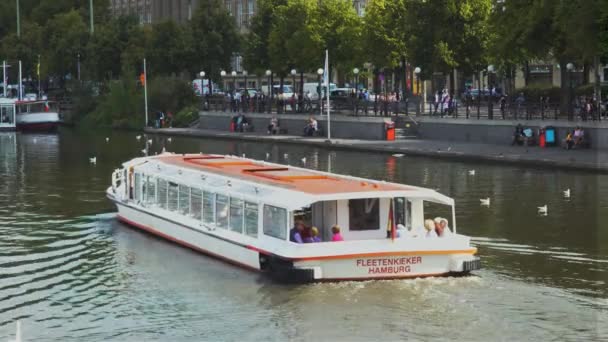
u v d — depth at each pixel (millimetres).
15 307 29484
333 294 29500
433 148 66062
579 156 57688
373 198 32469
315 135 81312
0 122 104562
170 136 93625
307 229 31875
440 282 30594
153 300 29859
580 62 70688
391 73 94625
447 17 75312
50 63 133000
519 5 65688
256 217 33188
